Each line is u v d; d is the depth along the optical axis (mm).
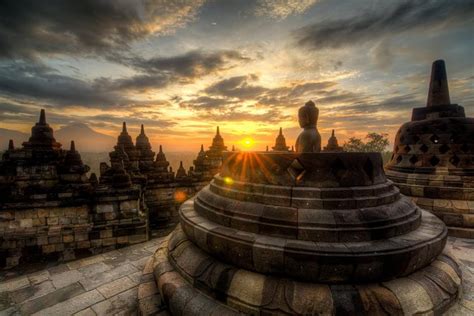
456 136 11148
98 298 6941
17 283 7770
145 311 5719
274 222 5145
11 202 11102
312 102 6680
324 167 5453
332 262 4379
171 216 17922
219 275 5184
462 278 6207
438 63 12508
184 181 18438
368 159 5777
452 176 10938
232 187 6465
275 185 5727
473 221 10062
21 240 11195
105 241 12055
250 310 4590
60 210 11758
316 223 4906
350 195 5305
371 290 4477
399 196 6363
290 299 4410
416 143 12242
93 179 15984
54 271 8586
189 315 4945
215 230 5582
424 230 5648
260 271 4875
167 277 6109
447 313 4906
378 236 4918
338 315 4164
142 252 10406
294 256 4512
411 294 4562
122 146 17828
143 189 15586
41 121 12531
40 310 6469
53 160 12000
